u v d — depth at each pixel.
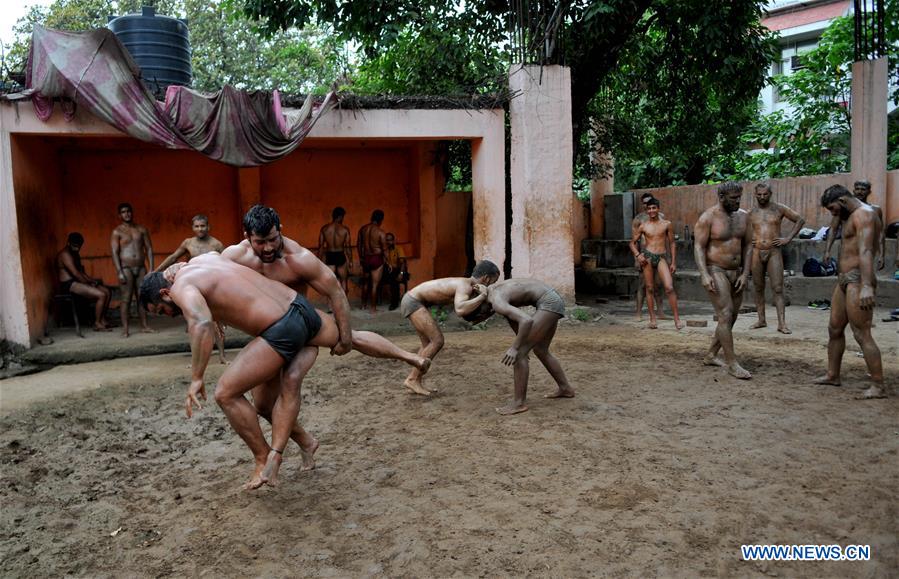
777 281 9.91
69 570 3.79
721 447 5.24
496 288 6.28
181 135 9.69
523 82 11.36
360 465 5.19
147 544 4.07
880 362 6.38
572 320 11.51
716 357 8.01
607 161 17.45
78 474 5.27
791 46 22.81
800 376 7.38
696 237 7.58
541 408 6.43
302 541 4.01
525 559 3.68
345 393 7.37
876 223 6.40
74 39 9.30
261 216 4.40
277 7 12.75
